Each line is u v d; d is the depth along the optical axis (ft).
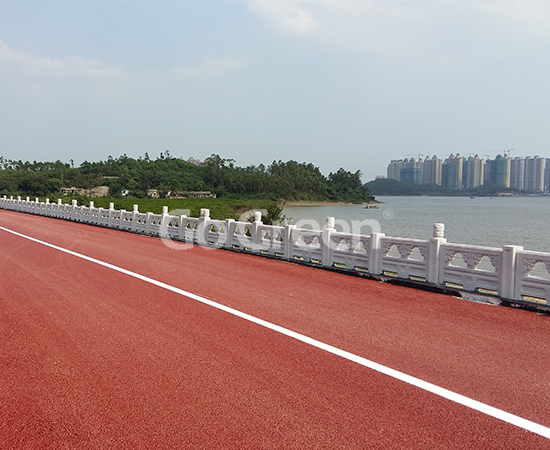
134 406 12.71
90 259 39.60
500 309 23.99
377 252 32.94
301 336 18.79
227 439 11.00
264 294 26.78
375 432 11.35
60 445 10.84
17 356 16.57
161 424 11.73
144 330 19.54
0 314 22.03
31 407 12.73
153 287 28.19
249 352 16.90
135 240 58.13
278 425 11.66
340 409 12.53
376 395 13.39
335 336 18.85
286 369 15.30
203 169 414.82
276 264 39.55
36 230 69.51
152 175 354.95
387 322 21.13
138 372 15.06
